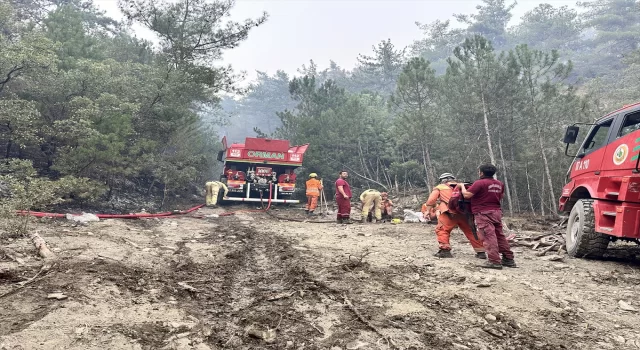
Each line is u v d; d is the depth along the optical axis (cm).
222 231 1012
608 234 683
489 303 464
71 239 696
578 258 745
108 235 785
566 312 445
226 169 1850
